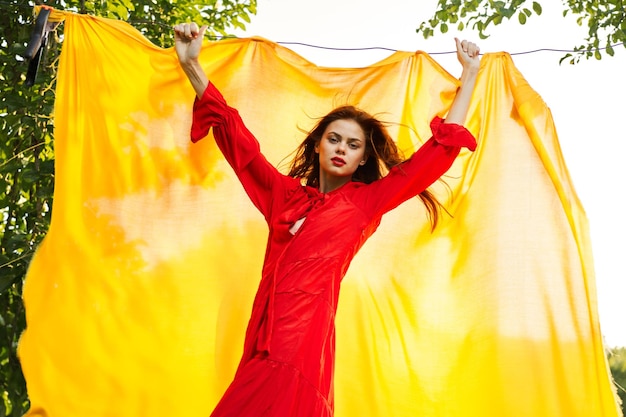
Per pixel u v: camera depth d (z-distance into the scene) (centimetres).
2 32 847
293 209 414
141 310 480
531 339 481
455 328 496
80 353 463
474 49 445
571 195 489
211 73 523
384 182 419
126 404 465
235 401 371
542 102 504
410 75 527
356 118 452
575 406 468
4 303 803
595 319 475
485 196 504
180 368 478
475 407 482
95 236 480
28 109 783
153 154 501
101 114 495
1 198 813
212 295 493
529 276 489
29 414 452
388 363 495
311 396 377
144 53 507
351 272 507
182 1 971
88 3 883
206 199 504
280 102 524
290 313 387
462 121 431
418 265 506
